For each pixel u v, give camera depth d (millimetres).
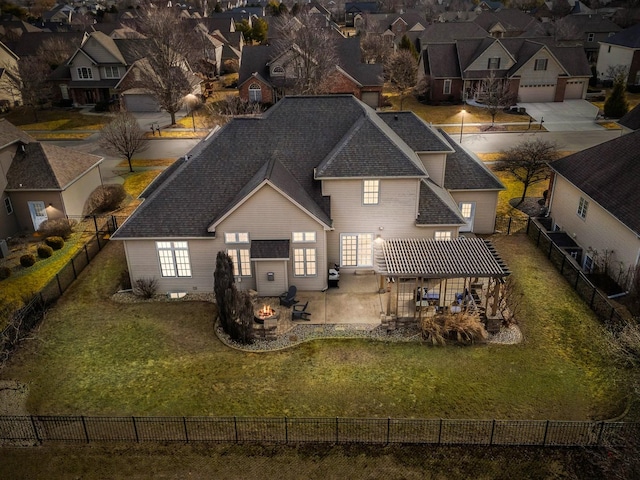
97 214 39625
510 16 110875
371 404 20047
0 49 75000
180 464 17625
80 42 89312
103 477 17188
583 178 31734
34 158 36562
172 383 21312
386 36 101500
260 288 27188
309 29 69375
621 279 27344
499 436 18422
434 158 30922
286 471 17328
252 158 28906
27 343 23859
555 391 20594
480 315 24594
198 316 25969
